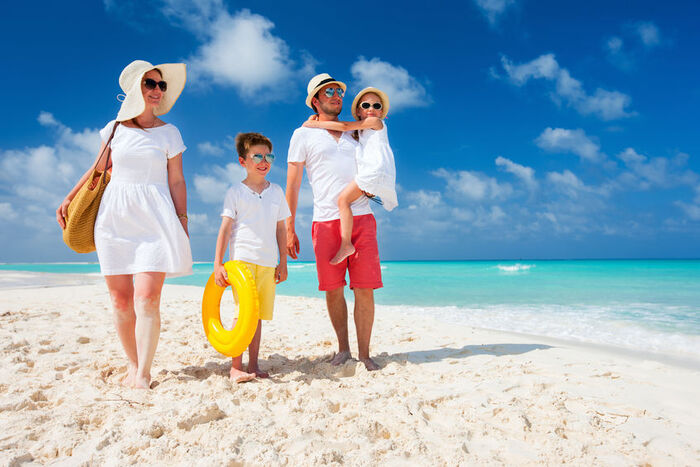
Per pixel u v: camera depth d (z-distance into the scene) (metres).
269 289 3.45
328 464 1.91
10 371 3.25
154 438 2.17
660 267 30.69
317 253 3.72
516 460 2.04
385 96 3.79
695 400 2.79
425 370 3.59
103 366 3.50
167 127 3.34
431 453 2.07
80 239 3.13
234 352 3.12
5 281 13.80
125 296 3.15
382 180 3.46
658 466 2.00
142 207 3.09
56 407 2.55
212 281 3.51
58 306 7.01
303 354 4.25
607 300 9.72
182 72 3.45
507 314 7.69
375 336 5.17
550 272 23.75
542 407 2.66
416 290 12.96
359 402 2.68
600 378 3.26
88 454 2.00
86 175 3.29
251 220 3.40
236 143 3.51
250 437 2.17
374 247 3.65
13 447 2.04
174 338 4.76
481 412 2.57
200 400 2.64
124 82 3.21
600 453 2.10
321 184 3.70
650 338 5.41
